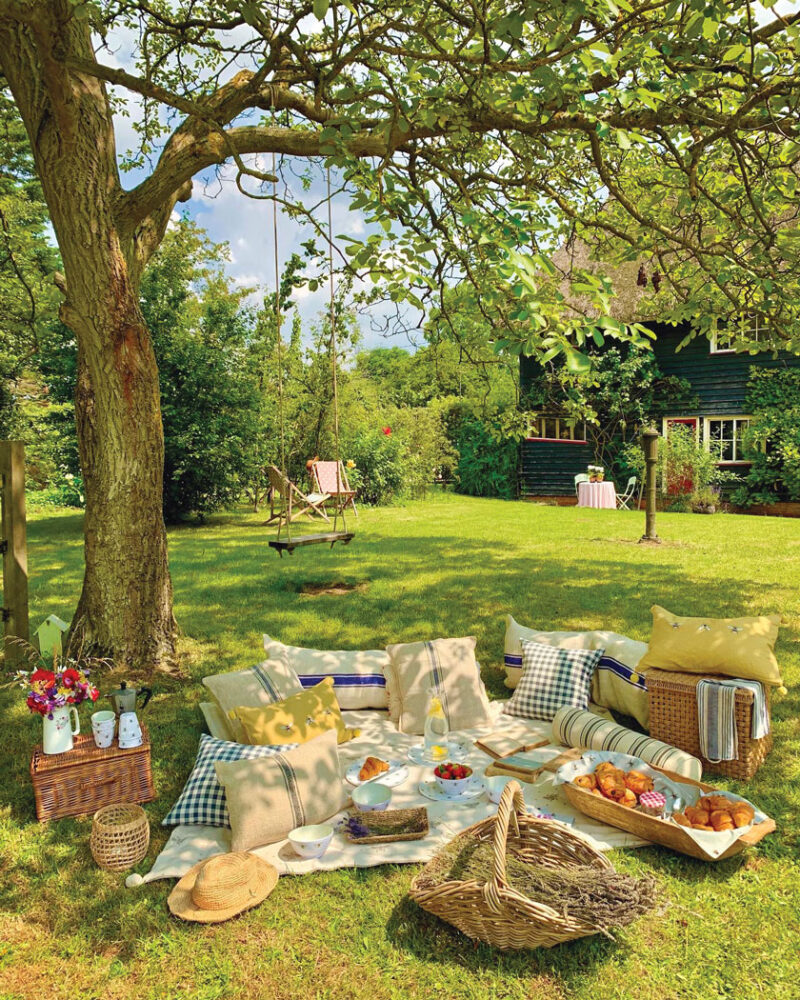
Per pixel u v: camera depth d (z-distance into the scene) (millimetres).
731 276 5047
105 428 5480
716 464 17516
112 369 5391
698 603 7574
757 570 9180
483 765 4195
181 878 3131
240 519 16344
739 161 4602
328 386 17000
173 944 2748
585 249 16938
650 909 2730
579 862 2904
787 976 2535
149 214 6062
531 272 2959
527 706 4914
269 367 16359
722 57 3945
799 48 4043
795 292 4910
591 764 3783
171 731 4684
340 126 3943
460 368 7129
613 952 2664
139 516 5621
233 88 5648
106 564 5590
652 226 4828
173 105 4469
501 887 2508
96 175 5176
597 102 3537
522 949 2672
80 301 5277
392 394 27062
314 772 3582
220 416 14844
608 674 4930
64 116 4672
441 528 13641
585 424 18938
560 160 5676
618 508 17703
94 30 5465
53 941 2785
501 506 18016
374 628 6949
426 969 2604
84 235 5160
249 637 6691
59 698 3652
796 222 6562
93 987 2557
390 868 3197
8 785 4059
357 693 5035
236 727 4164
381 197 3869
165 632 5809
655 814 3326
